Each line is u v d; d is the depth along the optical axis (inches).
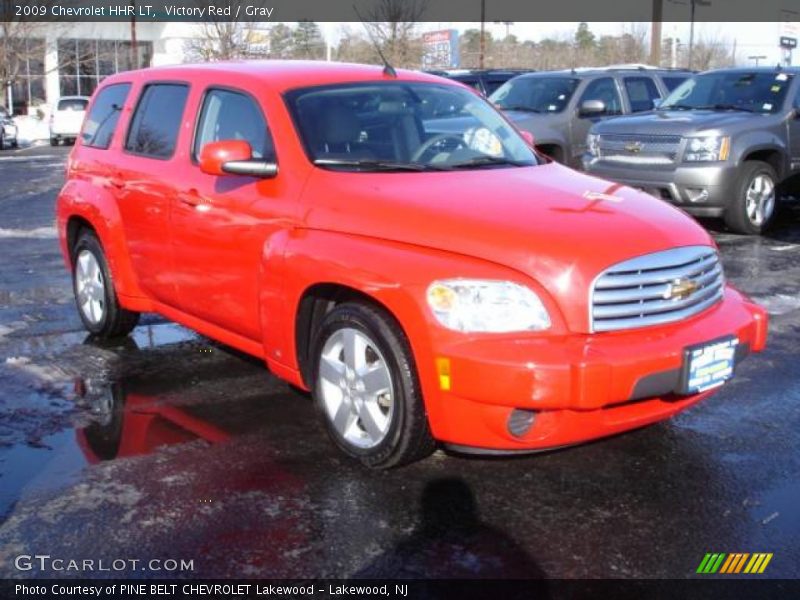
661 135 416.8
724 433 190.1
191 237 213.2
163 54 1798.7
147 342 262.5
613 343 153.6
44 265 376.5
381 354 163.8
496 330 151.3
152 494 163.6
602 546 145.0
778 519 153.6
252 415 202.7
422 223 164.6
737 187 414.0
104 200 247.6
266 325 189.3
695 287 165.5
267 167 191.3
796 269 347.6
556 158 522.9
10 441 188.4
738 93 457.1
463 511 156.6
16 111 1774.1
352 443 173.2
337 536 148.3
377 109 207.8
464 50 2250.2
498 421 151.9
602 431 157.6
